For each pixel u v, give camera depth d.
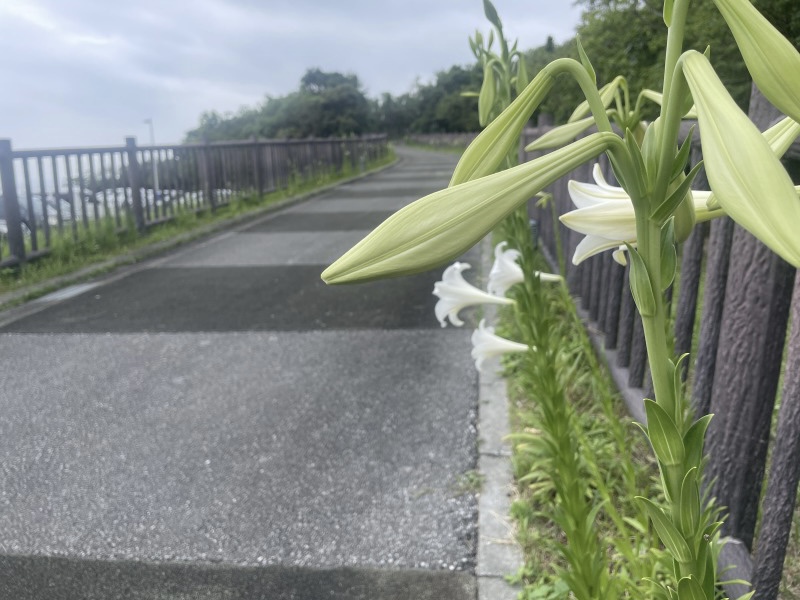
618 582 1.68
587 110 1.16
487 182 0.54
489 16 1.81
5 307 5.51
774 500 1.38
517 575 2.01
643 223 0.65
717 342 1.93
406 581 2.06
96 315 5.18
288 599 2.02
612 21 6.30
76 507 2.54
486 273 5.90
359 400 3.38
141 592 2.07
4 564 2.23
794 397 1.31
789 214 0.42
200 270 6.77
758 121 1.46
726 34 4.39
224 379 3.76
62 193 8.49
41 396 3.62
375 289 5.65
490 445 2.81
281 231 9.32
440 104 57.78
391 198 13.36
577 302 4.30
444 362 3.83
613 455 2.51
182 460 2.87
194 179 10.45
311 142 17.67
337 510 2.44
